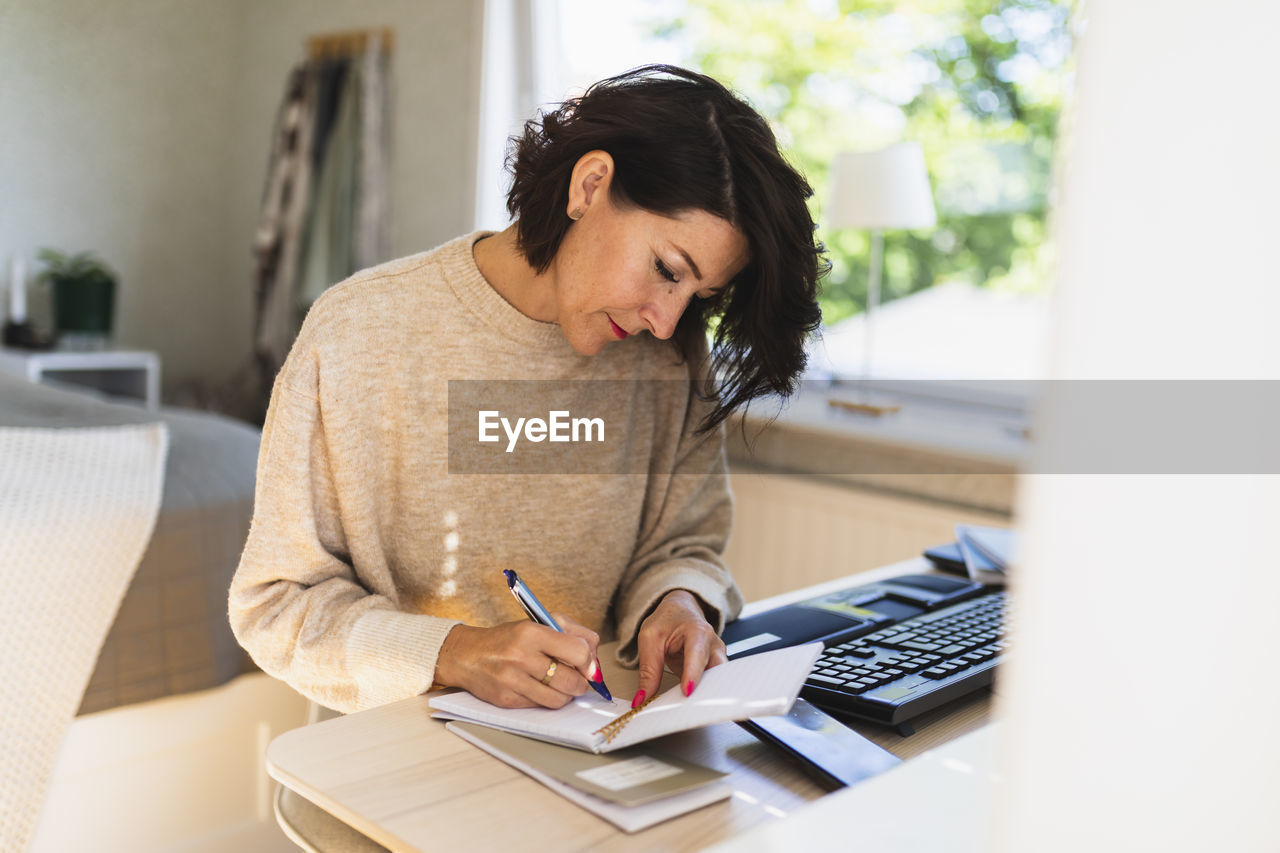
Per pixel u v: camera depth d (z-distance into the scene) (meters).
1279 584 0.29
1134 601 0.30
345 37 3.64
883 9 2.67
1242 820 0.31
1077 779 0.32
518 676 0.74
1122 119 0.29
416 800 0.61
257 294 3.78
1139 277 0.29
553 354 1.00
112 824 1.55
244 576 0.89
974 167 2.54
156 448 1.79
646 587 1.01
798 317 0.90
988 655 0.86
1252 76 0.28
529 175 0.90
